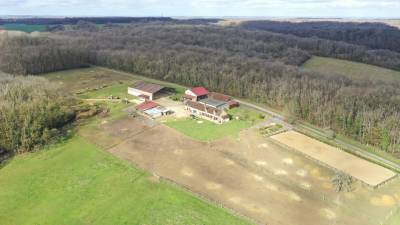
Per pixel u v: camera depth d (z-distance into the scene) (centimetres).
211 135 7688
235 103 9950
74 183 5603
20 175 5831
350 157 6819
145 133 7744
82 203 5066
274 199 5288
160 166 6216
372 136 7381
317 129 8312
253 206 5081
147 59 13900
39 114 7400
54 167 6128
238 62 13112
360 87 9850
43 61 13588
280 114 9362
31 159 6425
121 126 8144
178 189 5481
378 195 5481
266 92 10419
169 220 4694
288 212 4966
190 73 12381
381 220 4831
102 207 4972
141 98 10431
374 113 7781
